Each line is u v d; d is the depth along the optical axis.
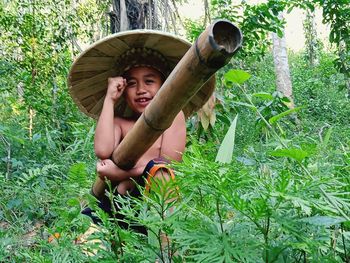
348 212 0.94
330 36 5.33
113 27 5.27
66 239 1.18
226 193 0.79
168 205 0.87
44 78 7.02
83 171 1.55
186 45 1.87
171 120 1.29
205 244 0.80
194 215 0.89
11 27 7.60
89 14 7.84
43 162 4.35
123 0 5.09
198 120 3.55
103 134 1.81
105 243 1.04
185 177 0.85
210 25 0.98
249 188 0.90
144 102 1.92
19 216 2.94
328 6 5.18
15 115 6.52
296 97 9.70
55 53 7.39
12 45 7.41
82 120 5.93
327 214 0.86
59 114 5.74
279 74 9.67
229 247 0.79
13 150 4.56
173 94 1.14
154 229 0.91
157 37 1.85
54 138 5.11
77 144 4.07
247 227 0.88
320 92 9.38
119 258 0.94
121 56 1.94
